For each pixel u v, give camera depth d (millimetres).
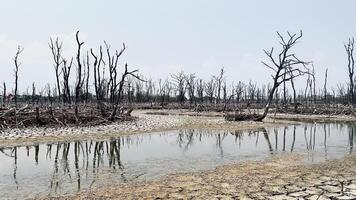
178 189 12078
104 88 56094
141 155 19359
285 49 41875
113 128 32156
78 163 17250
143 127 33906
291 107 66688
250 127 35375
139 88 97438
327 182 12766
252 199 10797
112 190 12117
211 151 20531
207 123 39031
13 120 31141
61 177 14227
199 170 15156
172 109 79375
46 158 18688
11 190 12305
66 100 59500
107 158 18547
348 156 18250
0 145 22828
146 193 11656
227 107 68062
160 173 14680
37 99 64188
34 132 28094
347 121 44188
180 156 18875
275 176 13820
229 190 11852
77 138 26172
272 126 36531
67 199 11156
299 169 15094
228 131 32156
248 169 15219
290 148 21516
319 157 18141
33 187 12680
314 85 73438
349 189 11797
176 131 32000
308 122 42156
